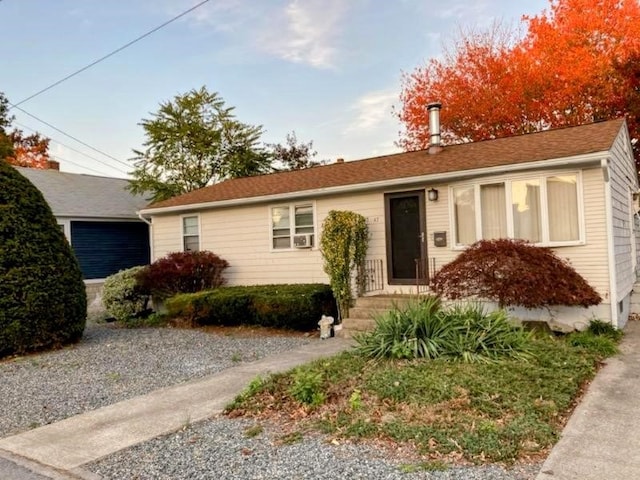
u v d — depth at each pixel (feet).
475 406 13.53
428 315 19.66
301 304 29.96
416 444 11.70
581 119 58.75
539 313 26.25
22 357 25.63
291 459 11.37
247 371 20.56
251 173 69.46
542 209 26.32
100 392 18.42
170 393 17.80
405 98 69.31
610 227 24.62
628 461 10.68
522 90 60.75
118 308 38.78
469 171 28.07
